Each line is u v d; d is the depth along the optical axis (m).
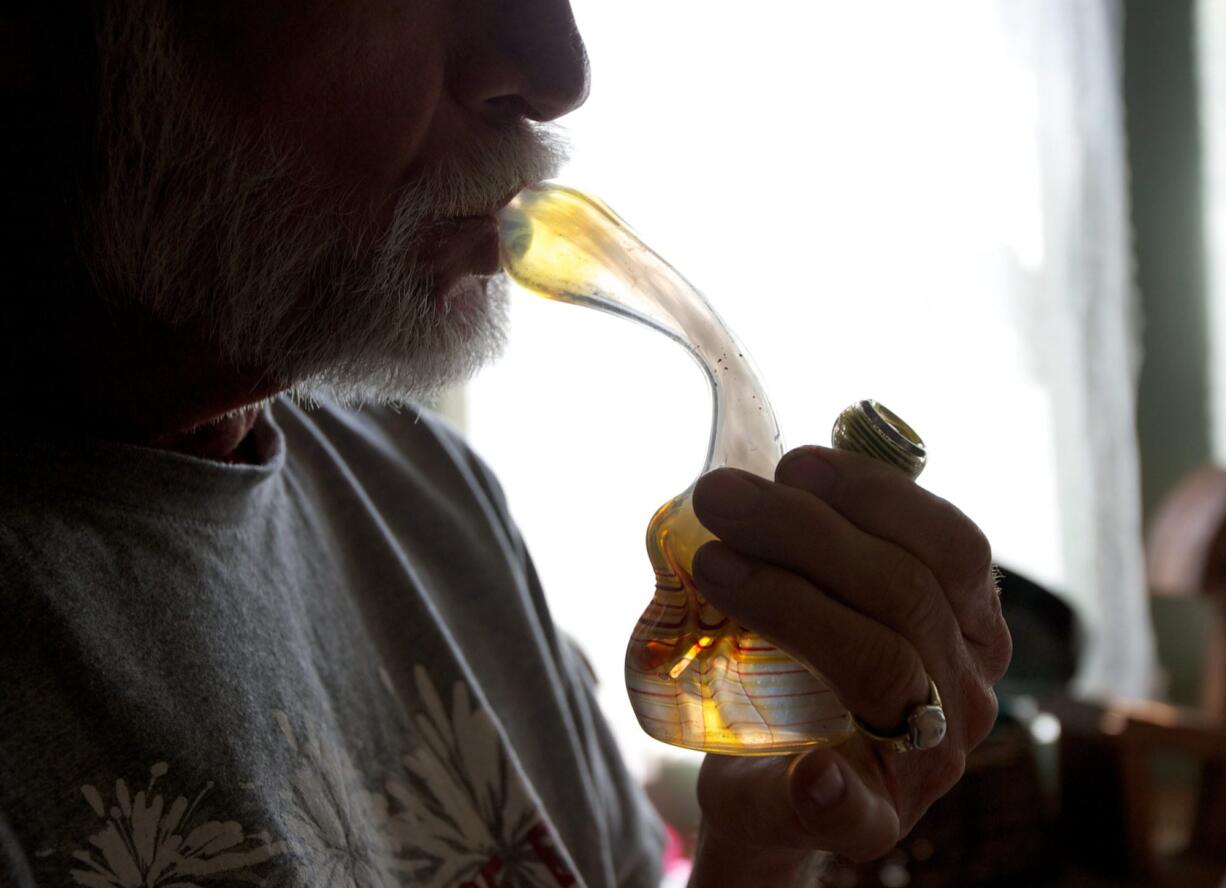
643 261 0.58
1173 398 2.91
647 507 2.22
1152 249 2.88
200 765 0.58
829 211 2.36
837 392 2.38
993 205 2.49
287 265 0.60
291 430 0.77
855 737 0.54
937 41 2.45
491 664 0.80
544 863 0.71
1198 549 2.14
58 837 0.54
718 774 0.62
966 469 2.50
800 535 0.46
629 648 0.55
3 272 0.61
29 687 0.55
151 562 0.61
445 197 0.60
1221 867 1.96
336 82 0.59
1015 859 1.79
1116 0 2.70
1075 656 1.88
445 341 0.64
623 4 2.23
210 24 0.58
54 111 0.60
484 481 0.90
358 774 0.67
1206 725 1.88
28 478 0.59
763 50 2.32
